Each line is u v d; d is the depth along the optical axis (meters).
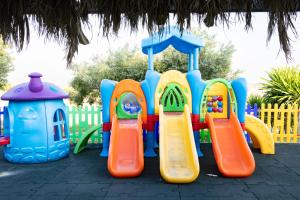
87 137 8.02
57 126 7.14
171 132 6.25
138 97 7.40
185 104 6.93
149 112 7.28
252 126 7.56
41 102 6.65
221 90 7.38
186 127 6.18
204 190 4.72
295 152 7.72
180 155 5.62
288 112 9.20
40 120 6.58
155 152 7.71
